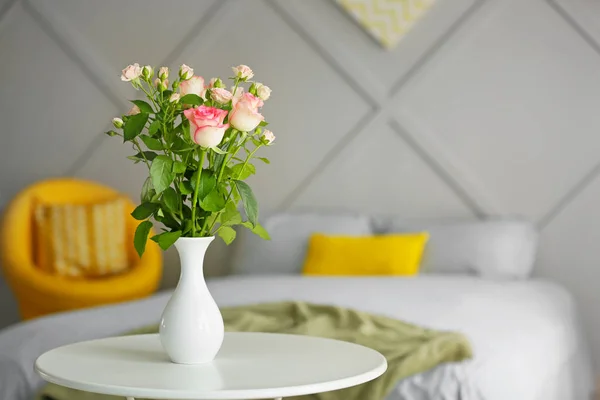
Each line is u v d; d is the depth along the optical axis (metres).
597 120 4.24
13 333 2.74
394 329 2.71
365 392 2.27
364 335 2.63
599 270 4.23
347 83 4.52
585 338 3.96
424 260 4.05
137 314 2.88
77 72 4.81
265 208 4.62
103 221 4.54
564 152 4.28
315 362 1.91
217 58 4.66
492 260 4.02
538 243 4.30
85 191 4.70
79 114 4.82
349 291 3.28
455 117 4.39
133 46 4.75
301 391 1.67
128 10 4.75
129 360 1.92
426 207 4.44
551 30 4.28
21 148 4.89
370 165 4.50
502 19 4.33
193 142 1.87
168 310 1.90
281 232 4.27
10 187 4.91
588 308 4.25
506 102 4.34
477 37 4.36
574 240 4.27
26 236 4.45
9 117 4.89
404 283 3.51
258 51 4.61
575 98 4.27
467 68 4.37
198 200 1.94
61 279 4.27
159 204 1.94
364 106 4.51
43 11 4.80
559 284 4.13
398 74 4.46
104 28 4.78
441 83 4.40
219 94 1.88
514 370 2.56
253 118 1.86
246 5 4.63
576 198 4.27
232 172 1.97
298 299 3.16
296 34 4.57
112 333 2.65
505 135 4.34
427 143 4.41
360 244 4.04
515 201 4.34
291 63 4.58
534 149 4.32
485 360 2.51
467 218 4.39
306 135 4.57
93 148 4.81
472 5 4.36
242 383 1.69
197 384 1.68
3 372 2.49
